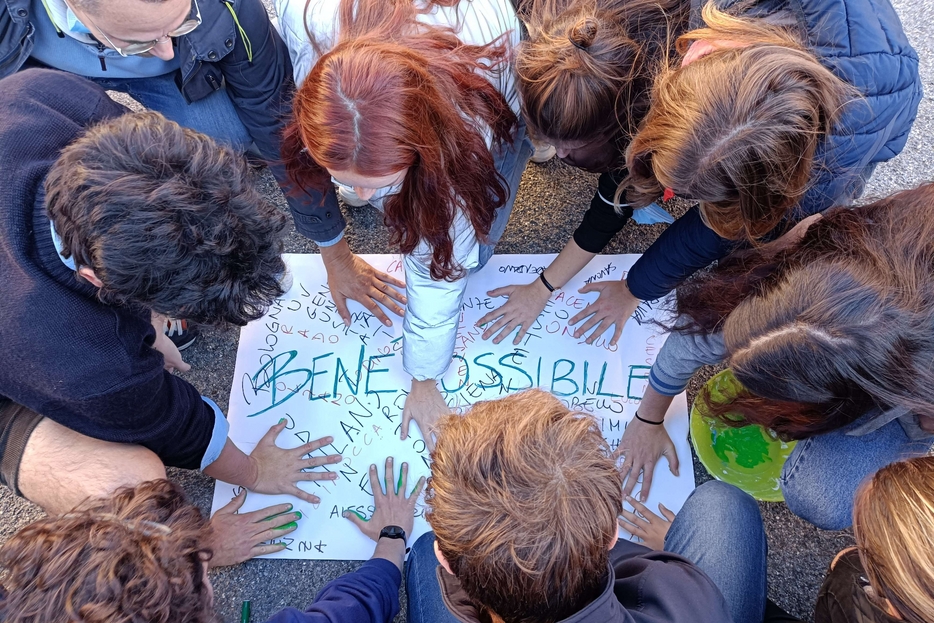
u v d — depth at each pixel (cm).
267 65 124
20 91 100
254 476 140
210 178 79
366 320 160
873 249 88
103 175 75
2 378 90
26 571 70
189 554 78
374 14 97
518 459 65
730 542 114
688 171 89
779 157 84
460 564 68
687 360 121
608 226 139
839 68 97
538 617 67
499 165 135
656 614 80
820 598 102
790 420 103
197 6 106
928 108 183
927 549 72
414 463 145
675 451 143
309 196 128
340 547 138
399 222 104
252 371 155
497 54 110
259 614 136
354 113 81
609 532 66
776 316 90
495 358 155
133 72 131
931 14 193
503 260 167
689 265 124
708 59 90
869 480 86
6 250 86
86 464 102
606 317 156
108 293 82
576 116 103
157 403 102
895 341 83
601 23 100
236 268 82
